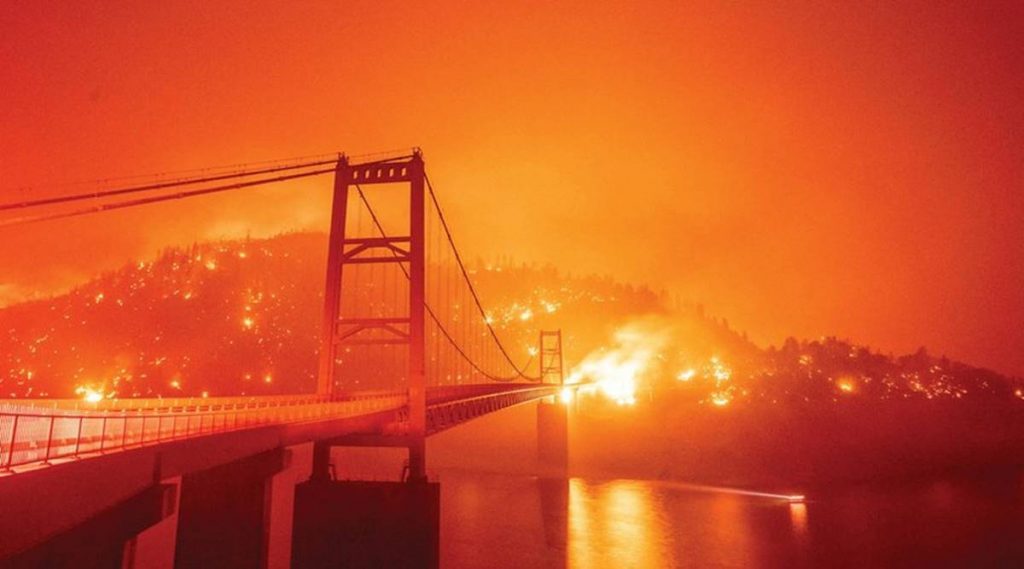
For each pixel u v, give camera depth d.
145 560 40.56
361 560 30.45
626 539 53.34
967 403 129.88
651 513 64.94
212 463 16.02
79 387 137.00
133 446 13.28
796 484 83.19
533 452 106.06
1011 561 47.59
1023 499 69.56
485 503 70.00
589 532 55.78
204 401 30.81
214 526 24.36
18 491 8.98
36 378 142.62
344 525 31.02
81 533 14.48
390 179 37.25
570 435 109.69
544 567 45.00
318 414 24.39
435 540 31.62
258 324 167.12
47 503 9.70
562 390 101.31
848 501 71.31
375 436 33.41
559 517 62.34
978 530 56.28
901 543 52.69
